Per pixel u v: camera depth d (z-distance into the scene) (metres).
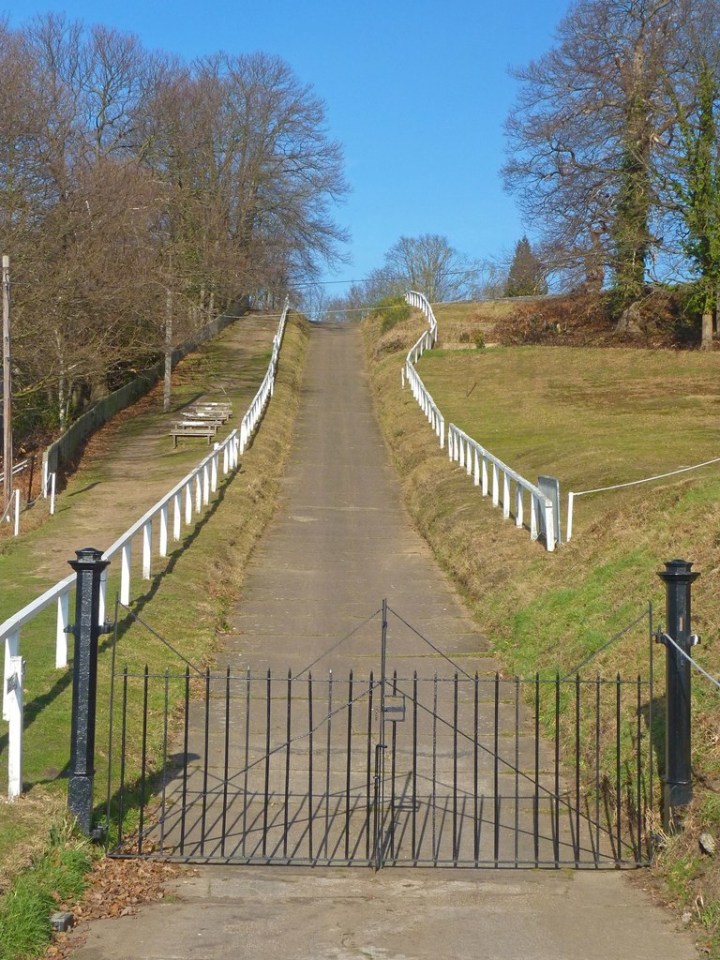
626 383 40.78
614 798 8.04
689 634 7.15
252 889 6.71
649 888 6.72
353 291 101.25
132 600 13.77
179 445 33.94
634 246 47.28
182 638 12.68
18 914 5.80
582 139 47.81
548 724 9.88
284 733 9.84
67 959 5.68
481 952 5.80
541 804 8.34
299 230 67.38
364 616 14.64
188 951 5.79
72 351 34.72
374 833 7.40
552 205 48.81
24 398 39.72
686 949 5.84
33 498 27.75
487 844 7.60
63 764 8.12
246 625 14.10
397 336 57.81
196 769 8.83
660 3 45.88
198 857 7.11
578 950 5.83
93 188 35.53
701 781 7.33
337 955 5.75
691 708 7.98
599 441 28.25
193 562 16.64
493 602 14.46
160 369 49.91
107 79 49.88
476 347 53.06
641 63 46.41
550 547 15.41
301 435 36.47
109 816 7.46
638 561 12.40
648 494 15.10
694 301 47.88
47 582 16.17
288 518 23.11
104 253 34.88
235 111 64.75
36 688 9.95
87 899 6.41
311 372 53.62
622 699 9.06
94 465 31.52
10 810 7.09
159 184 44.88
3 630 7.57
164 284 38.69
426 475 25.95
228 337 62.19
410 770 9.02
